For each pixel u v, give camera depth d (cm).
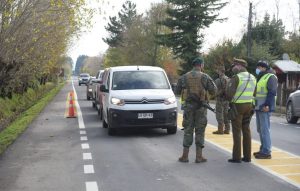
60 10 1888
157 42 5884
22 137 1409
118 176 856
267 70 1039
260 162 988
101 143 1270
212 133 1459
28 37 2031
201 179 830
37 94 4025
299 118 1945
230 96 976
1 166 962
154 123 1395
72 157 1058
